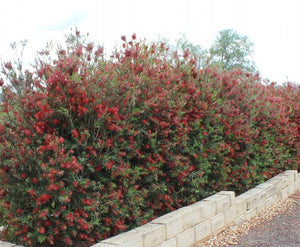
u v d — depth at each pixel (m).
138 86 4.98
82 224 4.15
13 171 4.12
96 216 4.36
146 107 4.96
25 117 4.23
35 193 4.00
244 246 5.07
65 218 4.10
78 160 4.27
